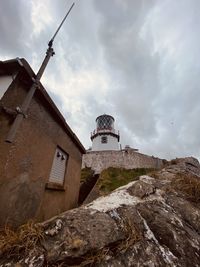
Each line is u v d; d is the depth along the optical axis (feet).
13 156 9.34
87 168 59.57
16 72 9.55
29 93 9.50
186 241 6.39
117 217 6.91
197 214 8.50
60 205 15.62
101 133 89.25
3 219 8.38
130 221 6.71
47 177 13.17
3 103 8.75
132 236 5.92
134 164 61.36
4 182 8.65
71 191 18.48
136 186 10.62
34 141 11.46
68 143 17.94
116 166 60.23
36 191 11.58
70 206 18.01
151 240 6.12
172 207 8.94
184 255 5.71
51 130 13.99
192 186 11.34
